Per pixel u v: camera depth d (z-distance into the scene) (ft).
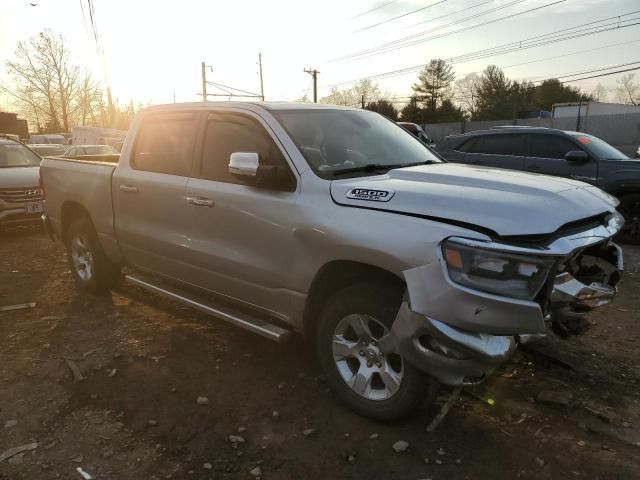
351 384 10.97
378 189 10.45
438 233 9.14
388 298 10.11
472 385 9.46
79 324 16.16
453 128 124.67
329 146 12.51
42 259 24.56
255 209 12.04
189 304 13.93
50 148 63.72
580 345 14.21
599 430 10.44
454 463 9.56
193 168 13.93
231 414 11.19
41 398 11.91
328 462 9.62
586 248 9.82
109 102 100.94
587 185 11.45
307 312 11.61
